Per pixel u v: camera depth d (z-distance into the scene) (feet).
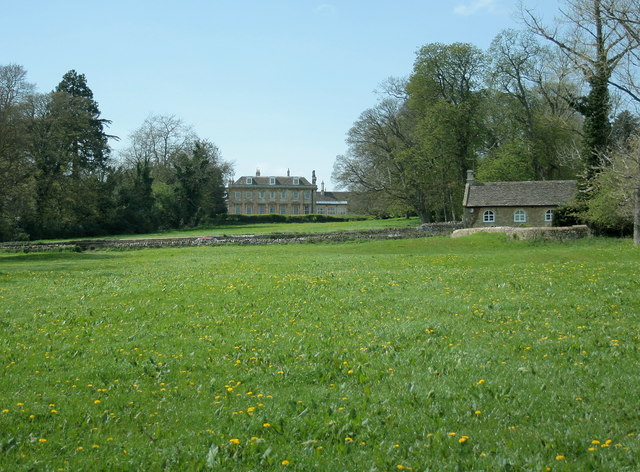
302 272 82.69
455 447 22.86
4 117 163.63
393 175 246.68
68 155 230.48
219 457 22.49
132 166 314.14
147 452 23.29
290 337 42.01
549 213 184.65
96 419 27.02
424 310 50.26
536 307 50.06
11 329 46.55
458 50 214.69
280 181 464.24
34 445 23.95
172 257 128.26
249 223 346.74
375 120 251.80
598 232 141.69
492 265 88.99
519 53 201.77
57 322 49.21
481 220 189.78
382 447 23.17
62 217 227.81
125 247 163.12
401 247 138.31
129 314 52.01
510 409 26.68
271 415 26.99
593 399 27.58
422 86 223.10
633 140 109.19
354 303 54.54
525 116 216.74
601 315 46.29
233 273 83.15
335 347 38.86
